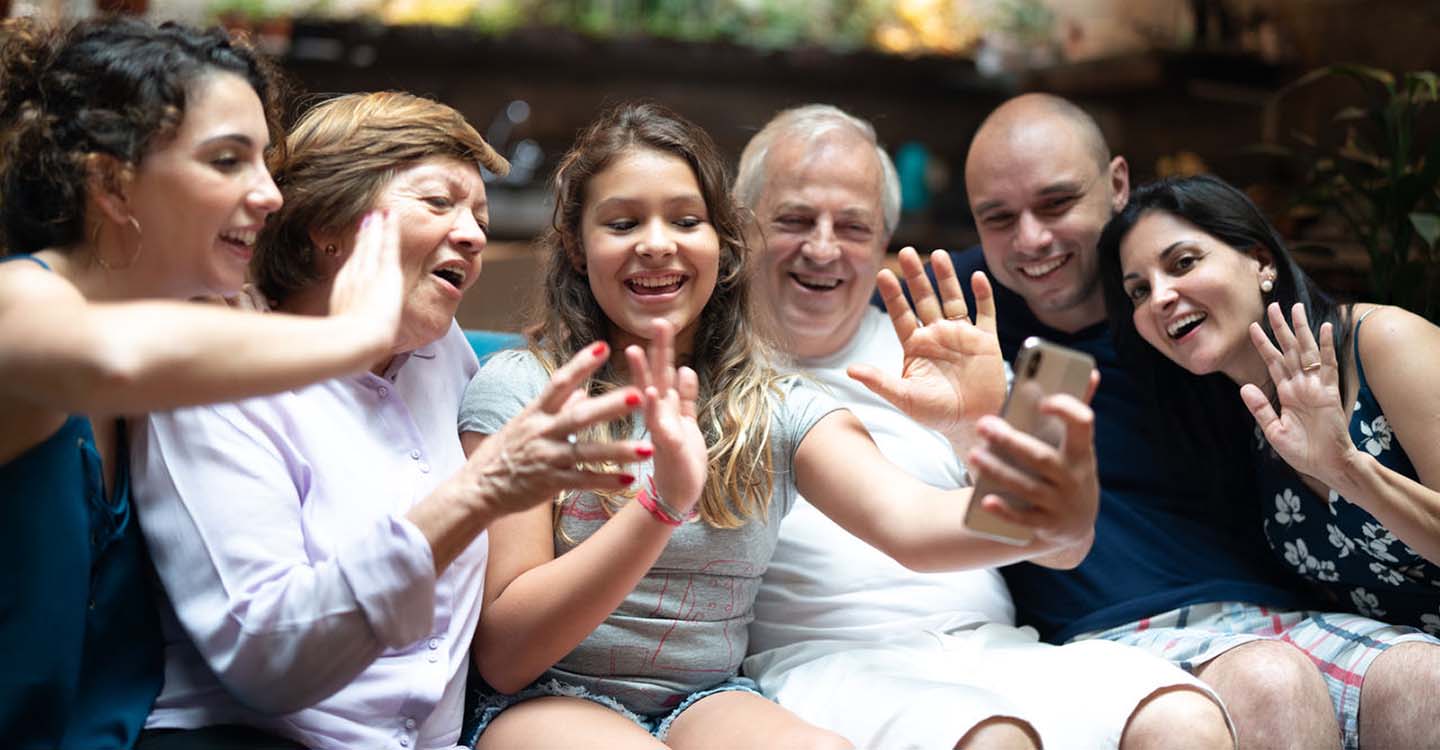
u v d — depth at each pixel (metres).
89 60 1.25
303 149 1.51
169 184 1.25
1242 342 1.79
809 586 1.81
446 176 1.51
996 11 4.47
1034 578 1.98
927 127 4.52
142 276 1.29
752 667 1.79
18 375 1.08
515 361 1.66
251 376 1.10
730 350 1.68
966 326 1.47
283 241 1.51
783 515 1.67
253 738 1.34
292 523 1.37
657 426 1.30
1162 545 1.93
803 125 2.04
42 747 1.24
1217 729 1.49
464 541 1.27
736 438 1.60
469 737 1.55
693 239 1.61
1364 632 1.75
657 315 1.61
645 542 1.39
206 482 1.34
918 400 1.45
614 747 1.44
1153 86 3.98
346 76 4.12
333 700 1.37
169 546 1.34
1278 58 3.78
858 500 1.53
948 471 1.90
